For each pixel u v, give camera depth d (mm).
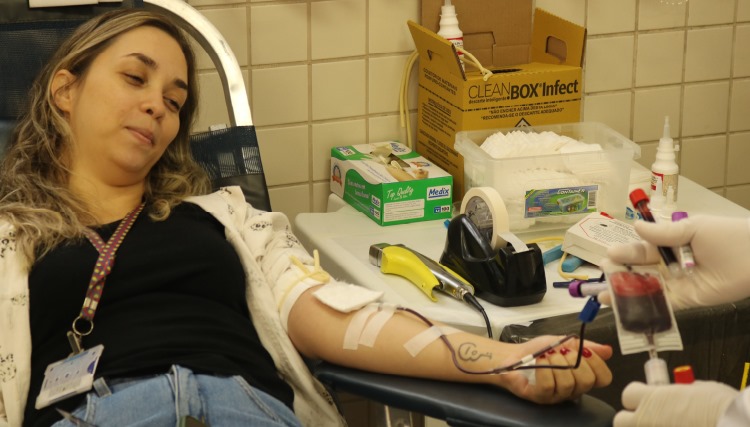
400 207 2041
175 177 1672
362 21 2211
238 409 1370
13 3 1697
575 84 2115
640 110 2494
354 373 1401
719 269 1207
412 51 2271
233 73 1840
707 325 1580
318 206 2322
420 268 1729
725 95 2543
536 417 1225
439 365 1356
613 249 1198
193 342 1446
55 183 1580
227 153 1819
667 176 1989
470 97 2047
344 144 2293
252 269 1601
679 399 1068
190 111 1724
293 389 1577
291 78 2203
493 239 1702
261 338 1593
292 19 2160
